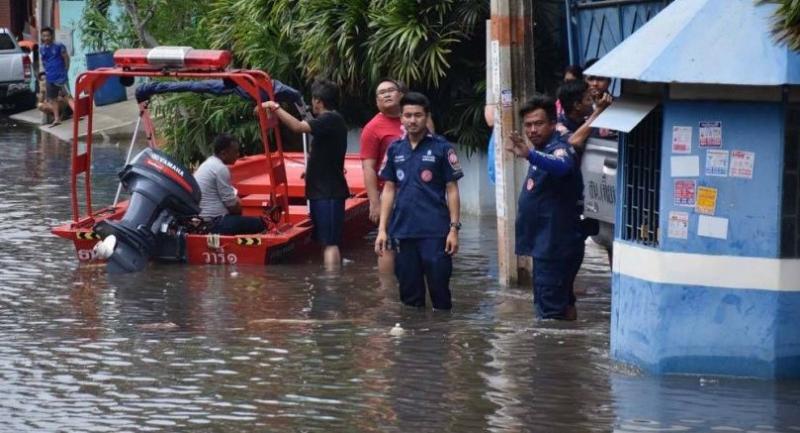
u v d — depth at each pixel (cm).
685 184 956
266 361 1073
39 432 884
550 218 1208
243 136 2283
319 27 2044
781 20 896
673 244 965
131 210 1536
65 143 3128
